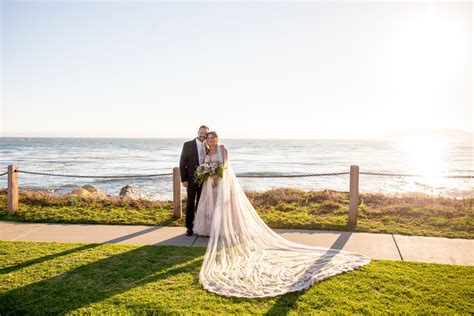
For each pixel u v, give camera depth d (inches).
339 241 258.5
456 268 200.5
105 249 234.7
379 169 1357.0
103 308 154.7
